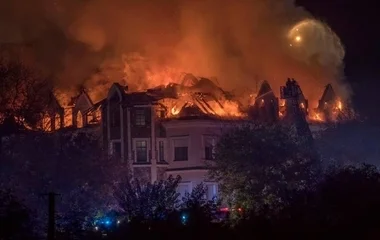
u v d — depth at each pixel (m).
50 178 67.75
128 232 39.75
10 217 41.31
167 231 38.84
